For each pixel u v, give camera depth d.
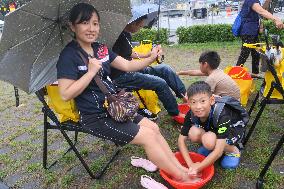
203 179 2.70
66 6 2.52
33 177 3.10
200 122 2.92
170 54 8.90
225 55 8.18
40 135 3.98
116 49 3.47
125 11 2.90
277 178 2.76
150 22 4.44
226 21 14.54
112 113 2.54
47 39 2.63
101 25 2.90
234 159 2.95
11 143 3.80
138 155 3.33
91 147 3.57
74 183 2.95
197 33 10.89
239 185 2.74
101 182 2.93
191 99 2.75
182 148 2.93
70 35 2.76
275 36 3.04
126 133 2.57
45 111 2.92
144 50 3.94
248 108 4.31
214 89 3.43
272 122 3.84
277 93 3.08
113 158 3.27
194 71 3.98
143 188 2.79
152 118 4.04
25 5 2.22
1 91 6.10
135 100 2.67
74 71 2.50
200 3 16.17
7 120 4.58
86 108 2.62
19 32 2.35
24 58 2.54
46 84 2.76
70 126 2.84
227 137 2.81
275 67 2.98
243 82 4.20
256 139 3.46
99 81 2.61
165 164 2.60
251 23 5.05
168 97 3.76
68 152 3.50
